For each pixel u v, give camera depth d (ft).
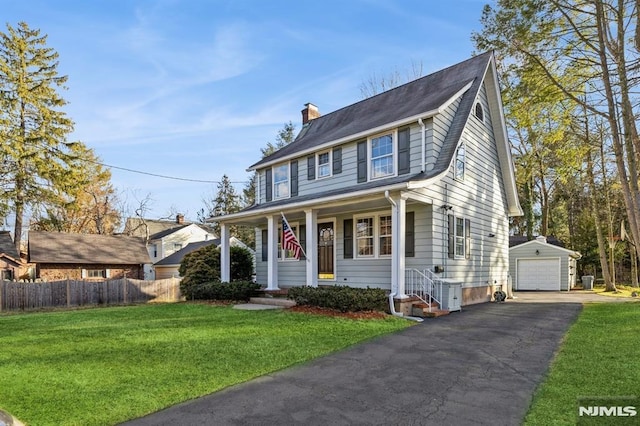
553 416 12.91
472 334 25.84
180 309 40.22
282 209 41.75
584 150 50.21
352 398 15.05
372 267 42.37
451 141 39.24
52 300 51.55
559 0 38.32
